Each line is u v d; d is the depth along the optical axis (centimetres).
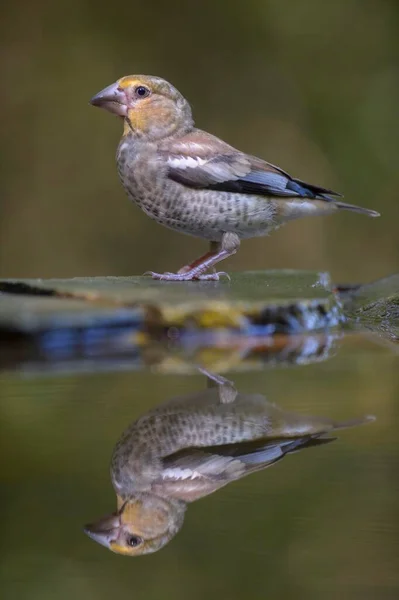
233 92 2559
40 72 2472
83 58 2494
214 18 2555
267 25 2555
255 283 1190
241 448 651
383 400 770
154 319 994
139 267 2416
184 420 715
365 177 2498
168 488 592
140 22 2533
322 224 2402
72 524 554
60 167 2439
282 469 618
